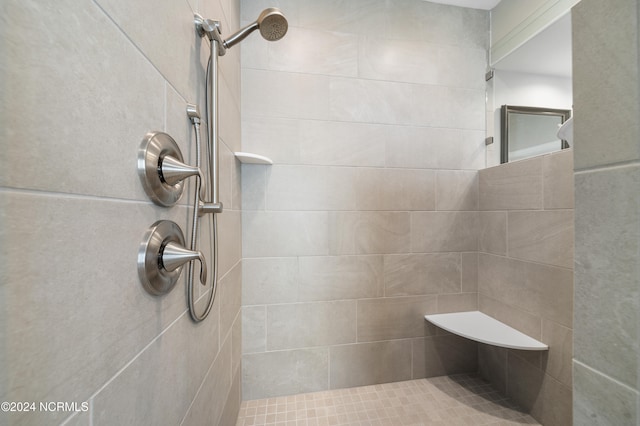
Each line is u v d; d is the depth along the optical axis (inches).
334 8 56.0
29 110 9.3
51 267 10.1
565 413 43.0
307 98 55.1
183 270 23.1
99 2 12.8
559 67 49.6
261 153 53.5
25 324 9.1
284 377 54.3
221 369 36.3
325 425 46.6
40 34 9.7
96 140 12.6
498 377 56.5
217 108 27.5
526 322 50.1
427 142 60.4
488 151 62.4
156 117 18.6
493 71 61.8
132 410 15.4
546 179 46.2
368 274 57.8
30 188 9.3
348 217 56.9
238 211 49.6
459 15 61.7
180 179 19.4
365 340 57.6
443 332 60.9
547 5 50.4
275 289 54.2
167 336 20.0
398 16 58.9
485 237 60.5
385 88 58.4
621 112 10.6
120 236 14.4
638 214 10.0
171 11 21.1
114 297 13.8
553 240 45.0
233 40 31.0
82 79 11.7
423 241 60.2
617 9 10.7
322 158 55.8
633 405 10.2
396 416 48.6
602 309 11.4
